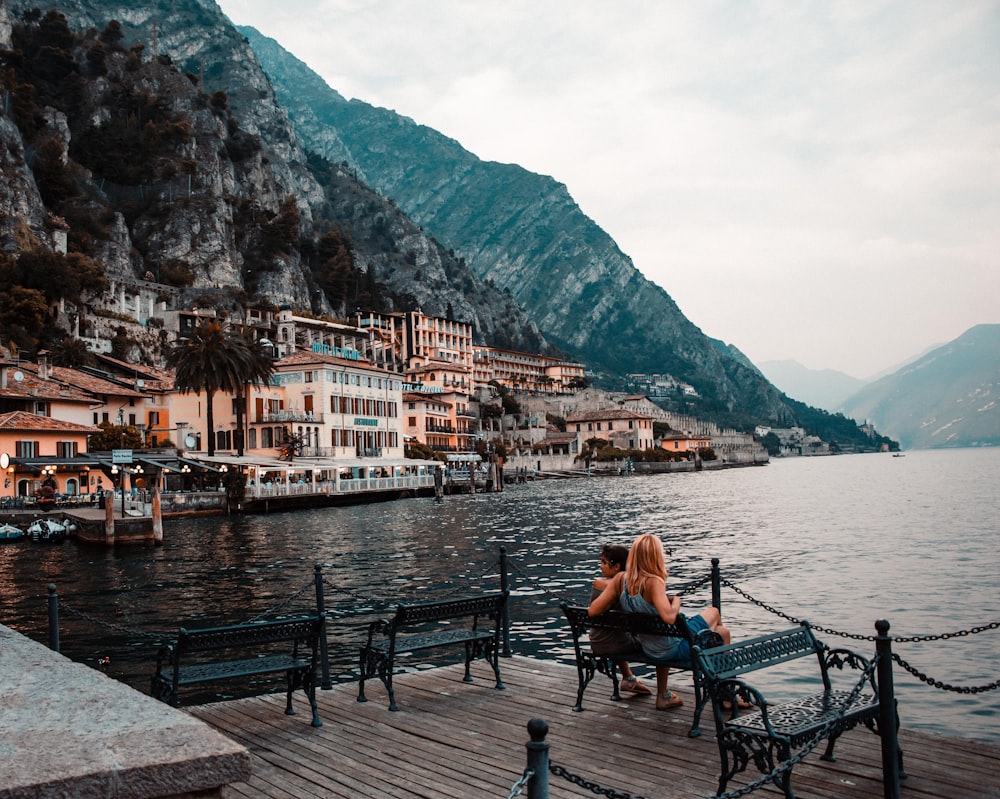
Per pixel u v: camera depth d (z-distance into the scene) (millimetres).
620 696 11656
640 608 10320
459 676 13188
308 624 10992
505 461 181750
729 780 8508
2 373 80312
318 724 10906
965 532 52094
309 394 108438
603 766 9117
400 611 11484
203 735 5371
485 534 56812
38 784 4551
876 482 145125
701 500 96875
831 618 25734
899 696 17688
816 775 8711
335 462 100625
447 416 167125
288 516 76875
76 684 6805
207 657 21656
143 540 52344
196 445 106188
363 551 47188
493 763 9305
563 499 101312
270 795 8570
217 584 35750
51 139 196250
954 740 9633
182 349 90938
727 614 26281
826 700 8859
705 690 9711
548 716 10945
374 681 13117
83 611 30016
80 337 135750
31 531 54812
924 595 29562
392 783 8805
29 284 133750
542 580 35000
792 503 88938
